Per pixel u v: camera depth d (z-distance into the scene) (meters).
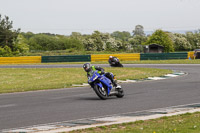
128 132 8.60
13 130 9.58
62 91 20.91
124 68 41.44
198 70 37.41
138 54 59.88
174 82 24.58
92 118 11.30
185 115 11.26
